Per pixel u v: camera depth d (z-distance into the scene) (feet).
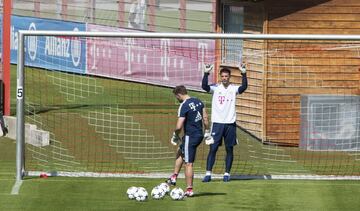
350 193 136.46
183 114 131.44
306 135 172.86
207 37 144.36
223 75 144.05
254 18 182.19
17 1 282.97
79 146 170.81
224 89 144.05
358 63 174.91
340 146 172.55
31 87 215.92
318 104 171.94
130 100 209.26
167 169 154.30
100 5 271.49
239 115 184.55
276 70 175.52
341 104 171.94
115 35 143.64
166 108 202.59
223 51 193.88
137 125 187.32
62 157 161.89
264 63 175.52
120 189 136.98
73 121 189.57
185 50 217.56
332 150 172.65
